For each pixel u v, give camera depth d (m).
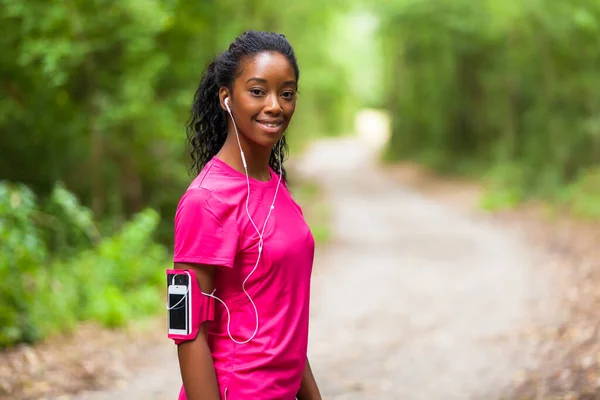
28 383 5.16
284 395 1.92
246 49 1.90
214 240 1.82
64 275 7.84
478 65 30.19
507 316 7.84
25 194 6.93
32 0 9.72
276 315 1.89
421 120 34.94
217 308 1.89
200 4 11.22
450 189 27.06
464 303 8.98
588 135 19.62
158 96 11.29
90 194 12.55
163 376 5.74
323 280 11.52
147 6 9.90
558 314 7.40
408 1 26.08
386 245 15.45
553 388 4.92
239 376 1.85
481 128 30.72
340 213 22.22
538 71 21.75
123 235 9.19
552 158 21.16
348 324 8.27
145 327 7.38
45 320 6.63
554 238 13.68
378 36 28.62
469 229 17.23
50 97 10.89
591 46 18.41
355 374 6.02
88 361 5.89
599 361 5.28
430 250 14.37
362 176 34.97
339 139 62.50
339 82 53.78
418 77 33.88
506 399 4.93
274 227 1.89
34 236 6.87
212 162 1.93
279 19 22.95
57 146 12.28
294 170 34.19
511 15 19.52
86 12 9.92
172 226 12.76
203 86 2.12
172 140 11.38
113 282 8.38
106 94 10.72
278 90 1.90
